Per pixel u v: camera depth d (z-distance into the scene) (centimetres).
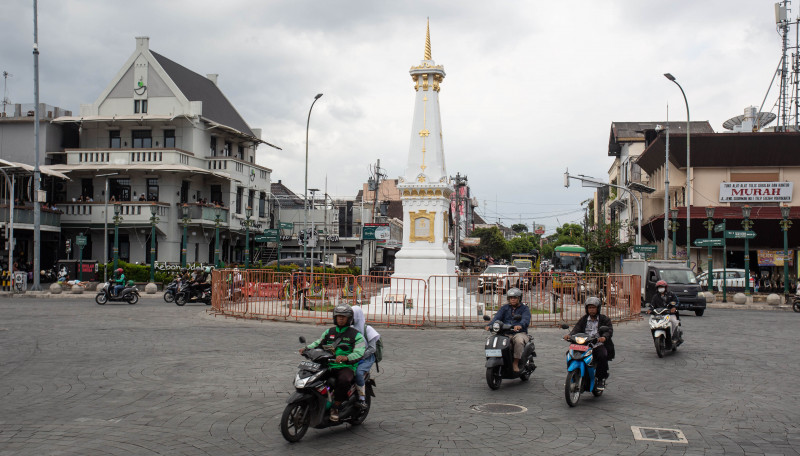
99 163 4325
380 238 3133
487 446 734
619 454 708
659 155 4488
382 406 938
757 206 4184
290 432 759
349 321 813
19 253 4116
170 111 4509
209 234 4578
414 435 779
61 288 3375
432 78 2447
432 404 953
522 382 1134
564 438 772
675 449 730
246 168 4975
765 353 1534
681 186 4394
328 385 767
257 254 5122
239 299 2269
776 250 4284
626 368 1310
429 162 2411
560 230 11788
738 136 4097
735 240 4306
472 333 1858
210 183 4709
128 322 2020
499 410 919
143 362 1267
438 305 2305
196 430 786
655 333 1439
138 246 4266
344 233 5747
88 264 3719
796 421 871
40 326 1875
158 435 761
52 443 722
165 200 4288
